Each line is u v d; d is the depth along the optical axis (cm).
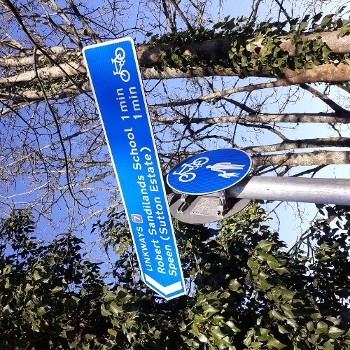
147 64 488
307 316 296
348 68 367
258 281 302
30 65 637
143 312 315
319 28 360
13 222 475
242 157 177
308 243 421
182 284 187
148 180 177
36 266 351
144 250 191
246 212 430
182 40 443
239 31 415
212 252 372
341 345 286
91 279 428
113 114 173
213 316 277
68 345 342
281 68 397
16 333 333
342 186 154
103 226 450
